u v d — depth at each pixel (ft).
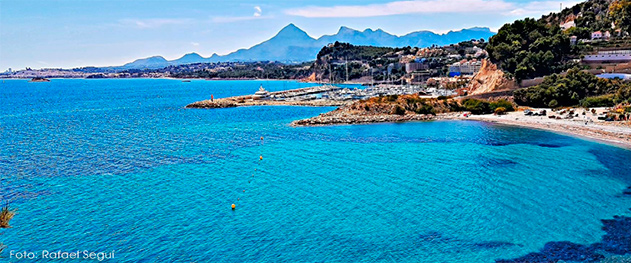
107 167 299.38
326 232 190.29
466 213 207.92
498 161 300.61
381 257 169.37
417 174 272.31
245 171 284.41
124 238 185.98
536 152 324.19
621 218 199.31
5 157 340.39
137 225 198.49
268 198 231.91
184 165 302.25
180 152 344.90
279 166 295.89
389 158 314.35
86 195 239.50
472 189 241.55
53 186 256.93
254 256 171.01
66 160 323.57
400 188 245.24
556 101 513.45
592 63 606.96
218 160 315.58
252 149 352.69
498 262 163.84
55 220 204.85
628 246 172.86
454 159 308.60
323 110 640.58
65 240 184.85
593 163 289.94
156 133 447.01
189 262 166.81
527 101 536.83
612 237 180.75
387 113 514.27
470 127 438.81
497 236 184.03
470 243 178.70
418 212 210.18
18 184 262.26
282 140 389.80
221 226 197.06
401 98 542.57
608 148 328.90
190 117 586.45
